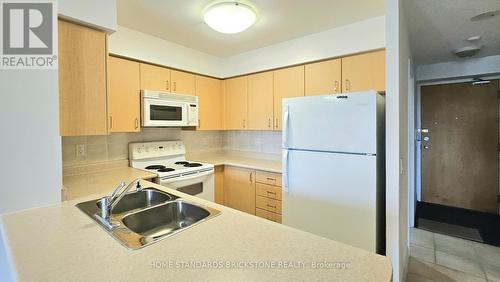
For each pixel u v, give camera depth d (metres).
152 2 1.89
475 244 2.67
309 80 2.64
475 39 2.47
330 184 1.97
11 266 0.74
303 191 2.12
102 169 2.46
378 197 1.85
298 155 2.14
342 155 1.91
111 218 1.14
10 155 1.17
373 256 0.80
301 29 2.45
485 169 3.58
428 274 2.15
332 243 0.89
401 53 1.75
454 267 2.24
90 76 1.64
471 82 3.59
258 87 3.08
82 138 2.33
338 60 2.44
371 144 1.79
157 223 1.33
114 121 2.30
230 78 3.38
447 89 3.77
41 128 1.26
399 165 1.70
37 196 1.25
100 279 0.68
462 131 3.71
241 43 2.84
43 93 1.26
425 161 3.99
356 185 1.86
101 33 1.69
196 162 3.06
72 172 2.26
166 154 2.96
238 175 3.06
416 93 3.79
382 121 1.96
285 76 2.83
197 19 2.19
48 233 0.97
